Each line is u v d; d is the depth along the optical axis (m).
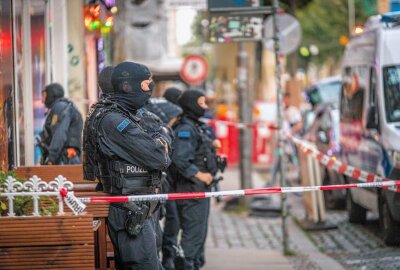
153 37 44.09
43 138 19.06
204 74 40.41
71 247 11.25
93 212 12.28
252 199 31.91
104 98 12.23
